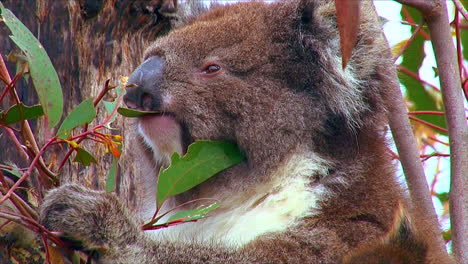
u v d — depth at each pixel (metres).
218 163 4.02
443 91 4.16
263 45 4.32
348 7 3.11
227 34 4.37
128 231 3.68
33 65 3.26
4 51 4.39
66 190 3.59
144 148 4.67
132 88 4.25
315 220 3.97
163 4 5.15
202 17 4.78
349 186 4.09
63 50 4.66
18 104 3.32
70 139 3.32
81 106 3.27
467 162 4.10
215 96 4.24
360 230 3.90
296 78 4.27
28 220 3.16
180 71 4.28
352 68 4.27
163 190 3.68
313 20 4.34
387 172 4.23
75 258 3.40
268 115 4.24
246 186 4.27
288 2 4.45
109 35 4.92
